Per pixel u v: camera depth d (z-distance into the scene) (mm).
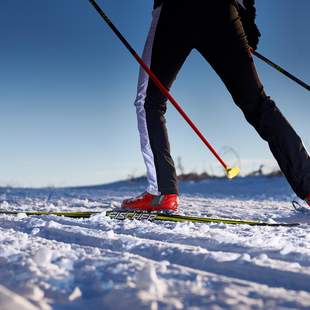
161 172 4039
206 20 3738
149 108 4020
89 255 2045
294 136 3725
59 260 1938
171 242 2676
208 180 13195
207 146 3979
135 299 1399
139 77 4066
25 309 1202
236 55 3746
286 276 1767
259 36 4000
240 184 11625
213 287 1564
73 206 5496
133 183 13562
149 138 4031
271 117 3736
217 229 3172
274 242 2547
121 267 1792
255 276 1806
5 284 1616
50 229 2920
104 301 1428
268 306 1364
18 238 2514
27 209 5004
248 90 3775
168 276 1683
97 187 12742
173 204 4059
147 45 3982
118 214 3887
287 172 3762
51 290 1521
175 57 3895
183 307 1358
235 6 3764
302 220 4102
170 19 3812
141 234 2904
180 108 3918
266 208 5664
